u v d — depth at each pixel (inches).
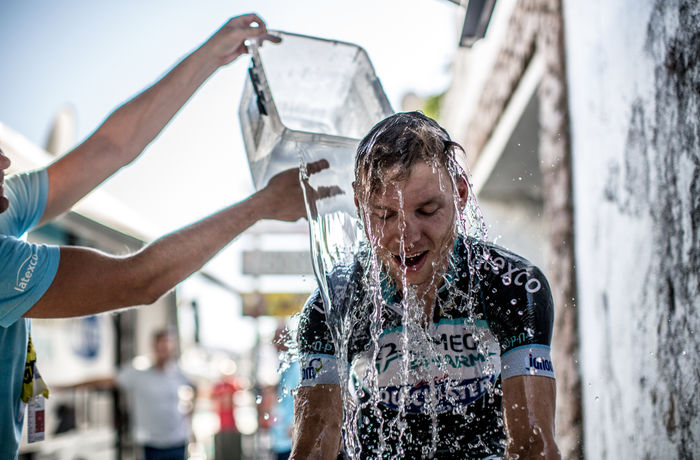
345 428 62.9
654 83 78.3
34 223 77.5
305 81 87.7
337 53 85.4
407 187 55.2
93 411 290.8
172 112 82.8
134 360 339.3
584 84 112.3
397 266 59.2
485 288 61.8
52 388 243.3
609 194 98.9
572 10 118.2
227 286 381.7
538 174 221.6
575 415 121.9
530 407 55.1
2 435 67.6
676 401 74.5
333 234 69.5
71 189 78.4
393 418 64.8
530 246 241.3
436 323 63.8
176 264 73.0
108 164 79.9
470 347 63.4
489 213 251.3
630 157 88.3
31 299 66.6
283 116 86.7
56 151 321.1
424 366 64.0
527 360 56.8
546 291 59.9
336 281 66.1
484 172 233.9
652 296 81.2
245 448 364.2
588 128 110.5
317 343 64.2
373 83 83.3
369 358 65.7
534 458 52.4
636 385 88.9
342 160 72.7
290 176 79.8
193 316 467.5
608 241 100.3
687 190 69.7
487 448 63.7
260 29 82.4
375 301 62.7
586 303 115.3
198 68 81.4
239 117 86.5
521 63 162.1
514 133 193.8
